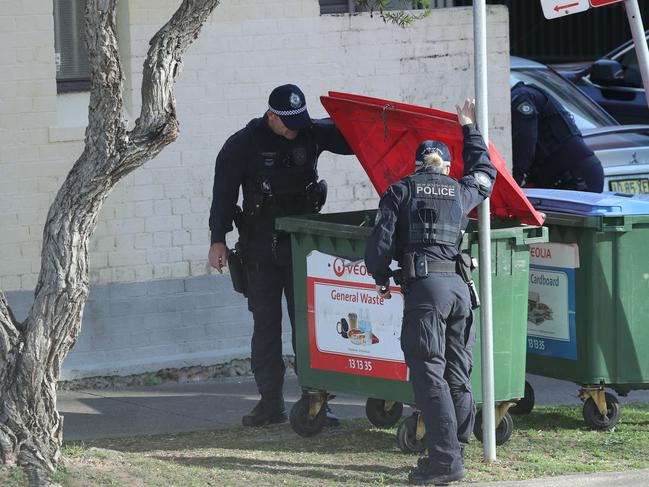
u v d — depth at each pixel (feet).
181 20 72.23
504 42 119.24
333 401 102.58
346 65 114.42
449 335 77.46
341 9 124.98
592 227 88.28
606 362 90.02
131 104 107.24
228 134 110.83
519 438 88.94
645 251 89.25
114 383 106.93
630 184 126.93
